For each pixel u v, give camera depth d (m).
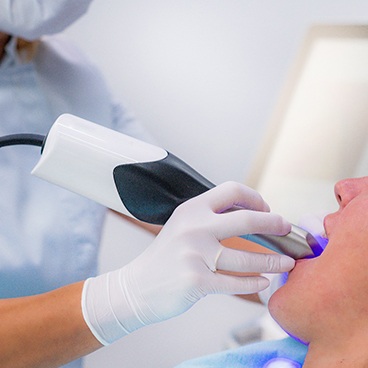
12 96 1.19
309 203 1.53
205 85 1.69
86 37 1.79
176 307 0.78
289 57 1.60
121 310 0.80
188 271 0.76
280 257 0.79
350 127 1.51
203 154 1.70
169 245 0.78
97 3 1.76
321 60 1.57
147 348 1.63
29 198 1.15
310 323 0.74
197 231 0.78
